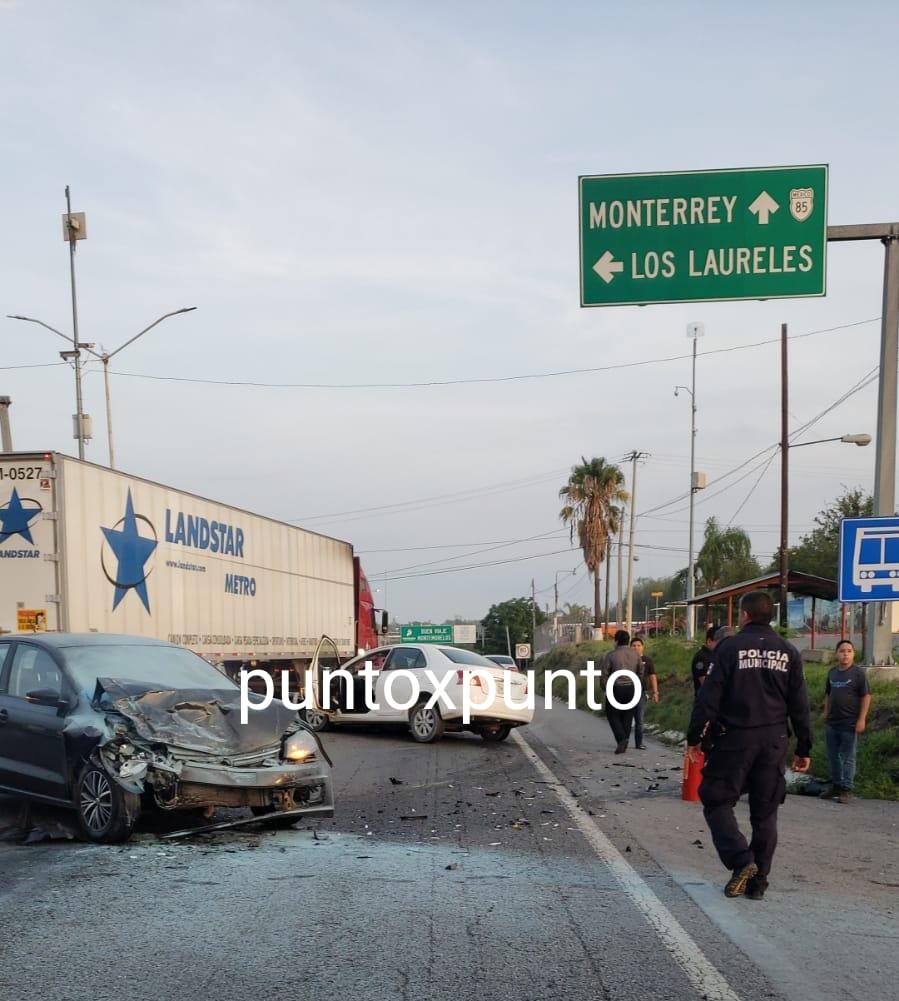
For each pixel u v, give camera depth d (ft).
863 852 27.40
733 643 21.61
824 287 42.37
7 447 89.45
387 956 17.03
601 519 199.62
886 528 38.81
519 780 41.34
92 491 49.73
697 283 42.65
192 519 61.16
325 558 90.68
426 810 32.73
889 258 43.24
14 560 47.01
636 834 29.35
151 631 55.26
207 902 20.07
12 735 28.32
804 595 114.62
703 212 42.80
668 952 17.69
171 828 28.27
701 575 219.20
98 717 26.37
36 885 21.24
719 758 21.70
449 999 15.16
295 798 28.27
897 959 17.67
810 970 16.97
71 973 15.93
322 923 18.79
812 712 50.96
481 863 24.50
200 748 26.32
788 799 37.50
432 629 291.58
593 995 15.48
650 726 72.18
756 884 21.59
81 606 48.14
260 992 15.21
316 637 87.25
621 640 55.42
